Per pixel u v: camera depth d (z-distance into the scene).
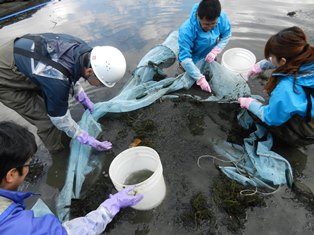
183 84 3.91
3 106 3.99
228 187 2.79
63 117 2.67
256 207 2.63
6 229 1.30
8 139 1.38
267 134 3.17
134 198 2.29
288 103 2.47
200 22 3.28
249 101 3.03
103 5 6.21
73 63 2.40
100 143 3.13
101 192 2.93
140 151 2.71
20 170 1.47
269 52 2.57
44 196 2.96
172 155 3.19
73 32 5.35
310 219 2.50
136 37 5.05
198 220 2.58
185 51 3.57
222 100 3.65
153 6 5.90
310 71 2.45
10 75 2.59
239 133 3.33
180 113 3.67
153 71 4.14
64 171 3.17
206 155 3.14
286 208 2.60
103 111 3.63
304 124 2.71
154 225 2.59
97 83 2.48
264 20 4.98
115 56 2.45
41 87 2.46
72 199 2.87
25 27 5.66
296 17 4.94
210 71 3.75
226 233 2.49
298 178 2.81
